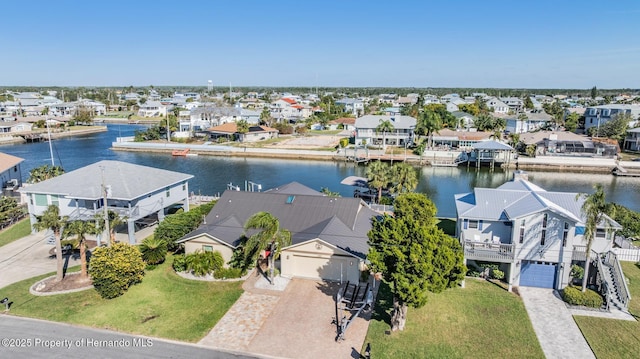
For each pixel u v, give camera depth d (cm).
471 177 8806
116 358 2336
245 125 12800
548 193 3756
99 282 2969
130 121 19050
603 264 3216
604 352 2439
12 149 11875
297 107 19225
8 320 2716
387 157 10112
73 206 4244
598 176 9081
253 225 3130
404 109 16862
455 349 2459
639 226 3872
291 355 2381
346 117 17600
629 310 2900
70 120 17062
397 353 2412
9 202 4856
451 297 3070
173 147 11912
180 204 5500
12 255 3841
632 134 10869
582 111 15638
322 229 3491
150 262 3550
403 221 2620
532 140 10500
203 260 3388
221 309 2875
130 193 4144
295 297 3041
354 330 2631
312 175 8781
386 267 2525
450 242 2661
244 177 8606
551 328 2683
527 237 3184
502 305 2966
